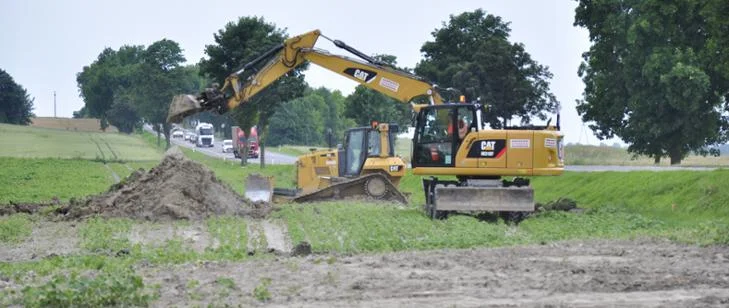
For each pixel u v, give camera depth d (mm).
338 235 27703
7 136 150000
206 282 17266
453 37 77438
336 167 43969
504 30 78000
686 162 70062
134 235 28812
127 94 180750
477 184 32219
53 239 27750
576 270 17828
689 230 25688
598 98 62781
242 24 80688
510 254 20781
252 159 114188
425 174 32406
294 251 22703
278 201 42031
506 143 31750
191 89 154625
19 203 39875
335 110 188000
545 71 73375
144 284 16906
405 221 30156
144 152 125562
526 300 14945
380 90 35875
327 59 35906
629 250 21422
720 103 60281
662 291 15602
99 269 19625
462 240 24359
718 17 37625
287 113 169250
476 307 14453
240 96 35125
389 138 42219
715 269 17875
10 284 17734
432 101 35531
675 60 57031
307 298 15477
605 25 59781
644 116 60281
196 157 119688
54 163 81688
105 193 36344
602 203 39625
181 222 31812
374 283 16781
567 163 68625
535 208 35250
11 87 199125
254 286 16781
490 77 71688
